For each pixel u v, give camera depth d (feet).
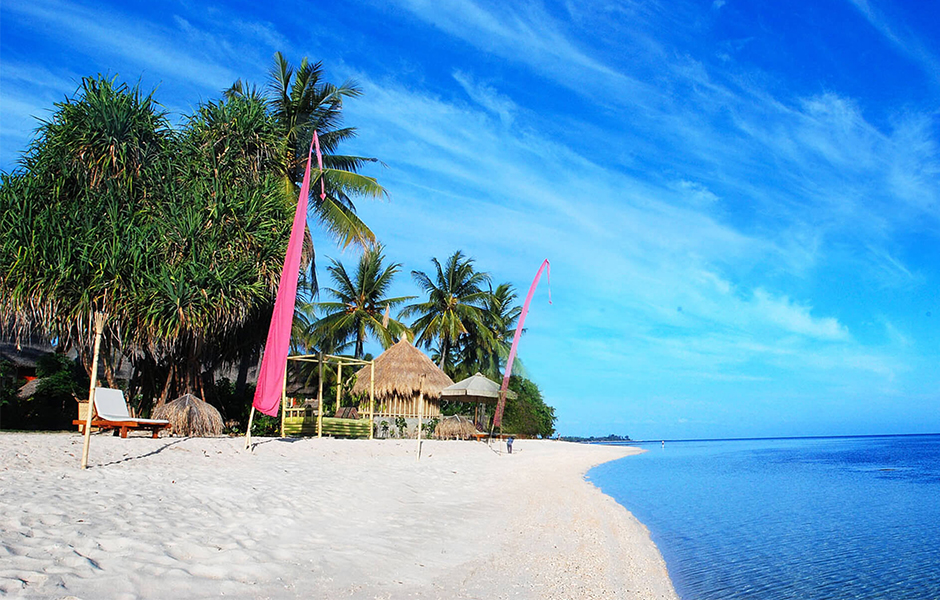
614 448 216.74
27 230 54.19
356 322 126.21
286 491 31.63
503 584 21.57
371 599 17.53
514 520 35.83
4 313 54.80
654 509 54.19
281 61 85.15
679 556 33.76
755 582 29.30
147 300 55.01
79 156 59.00
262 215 62.34
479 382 92.48
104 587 14.48
